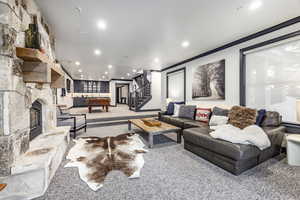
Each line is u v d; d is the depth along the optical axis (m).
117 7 2.16
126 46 3.87
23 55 1.49
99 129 4.21
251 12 2.28
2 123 1.33
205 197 1.42
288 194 1.45
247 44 3.21
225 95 3.74
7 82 1.35
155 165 2.07
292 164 2.05
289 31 2.51
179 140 3.09
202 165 2.08
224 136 1.98
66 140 2.67
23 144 1.64
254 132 2.08
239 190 1.52
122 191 1.50
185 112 4.18
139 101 8.59
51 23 2.61
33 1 1.94
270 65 2.82
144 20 2.54
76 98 11.32
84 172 1.85
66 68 7.15
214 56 4.06
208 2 2.04
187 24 2.68
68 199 1.38
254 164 1.98
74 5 2.10
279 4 2.06
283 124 2.64
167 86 6.55
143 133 3.81
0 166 1.32
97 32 3.00
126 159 2.25
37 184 1.47
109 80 12.30
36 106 2.21
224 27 2.79
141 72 8.53
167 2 2.04
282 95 2.66
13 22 1.44
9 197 1.38
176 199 1.39
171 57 4.95
